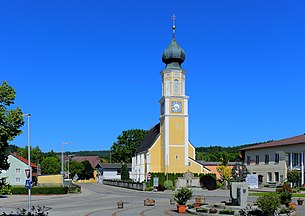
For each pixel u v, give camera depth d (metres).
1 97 16.48
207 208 32.12
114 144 129.25
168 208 37.03
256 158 80.50
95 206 41.09
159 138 89.62
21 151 133.25
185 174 77.69
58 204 44.88
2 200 53.41
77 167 141.38
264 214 25.94
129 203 44.88
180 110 86.94
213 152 162.25
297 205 37.50
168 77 87.50
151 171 88.56
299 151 67.81
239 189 32.97
